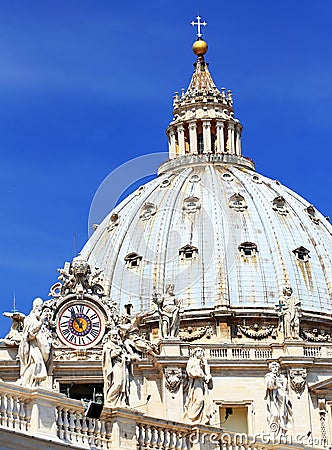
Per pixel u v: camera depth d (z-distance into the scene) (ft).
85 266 461.78
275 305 617.62
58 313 454.81
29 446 229.04
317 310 655.35
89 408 238.27
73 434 238.89
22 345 237.86
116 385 253.24
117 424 246.27
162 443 255.91
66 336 453.17
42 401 233.35
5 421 228.84
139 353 467.52
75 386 448.65
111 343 256.73
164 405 463.01
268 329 625.00
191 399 276.41
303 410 495.41
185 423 269.03
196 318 624.59
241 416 499.92
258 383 499.92
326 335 642.22
